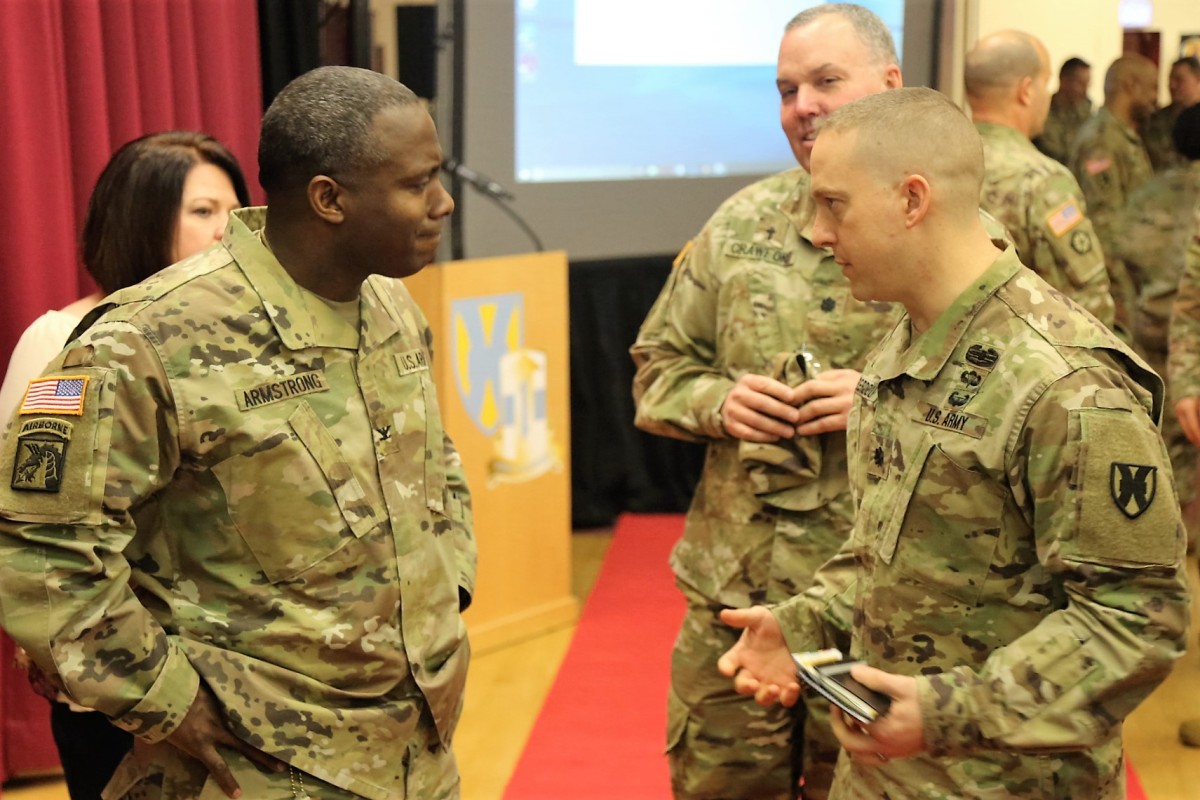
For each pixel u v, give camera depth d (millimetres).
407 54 5121
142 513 1626
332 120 1581
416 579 1714
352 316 1712
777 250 2393
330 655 1624
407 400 1746
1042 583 1541
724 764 2482
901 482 1605
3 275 3371
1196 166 4148
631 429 6129
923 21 6066
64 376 1549
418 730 1734
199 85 4000
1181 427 3676
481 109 5812
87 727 2109
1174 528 1456
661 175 6246
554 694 3992
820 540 2324
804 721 2488
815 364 2270
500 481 4324
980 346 1546
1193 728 3561
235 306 1611
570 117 6031
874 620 1650
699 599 2475
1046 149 5367
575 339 5965
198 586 1620
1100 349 1491
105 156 3592
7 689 3447
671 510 6188
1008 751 1486
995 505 1532
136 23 3738
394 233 1616
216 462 1588
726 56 6250
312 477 1617
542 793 3318
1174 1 5676
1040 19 5902
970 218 1573
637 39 6102
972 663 1579
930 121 1538
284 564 1607
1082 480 1439
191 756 1609
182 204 2211
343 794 1640
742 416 2279
